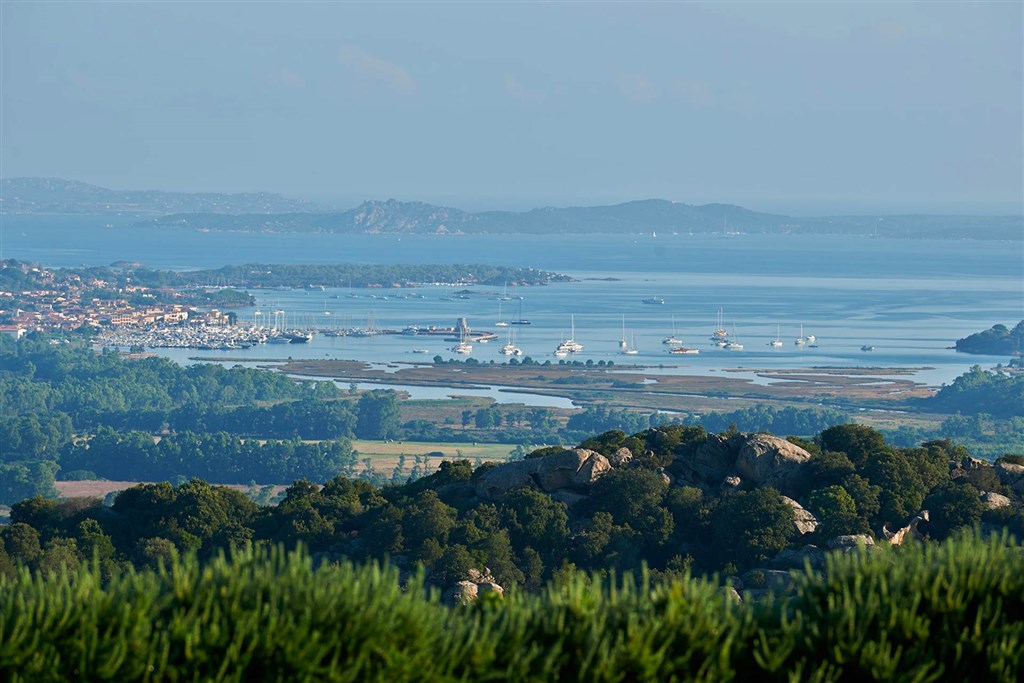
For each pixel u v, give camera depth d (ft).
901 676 247.50
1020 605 264.52
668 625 251.60
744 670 256.73
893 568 274.36
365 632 238.68
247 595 246.06
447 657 243.19
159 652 231.71
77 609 236.02
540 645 252.42
